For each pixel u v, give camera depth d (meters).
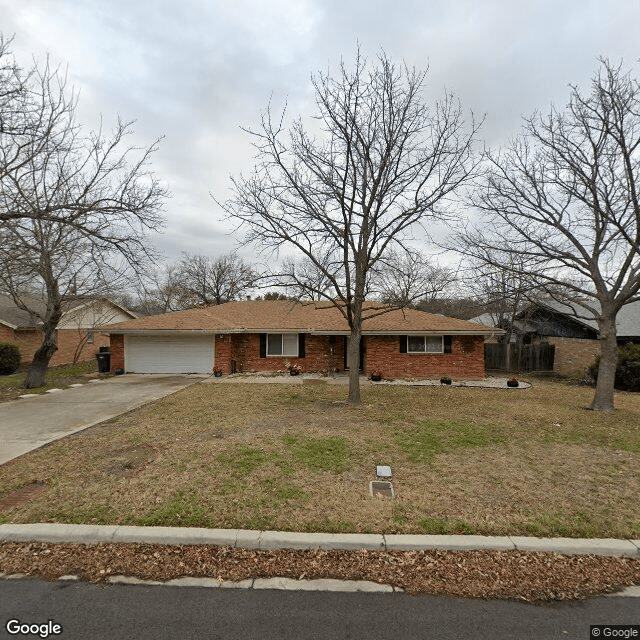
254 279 9.77
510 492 4.72
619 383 14.76
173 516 4.00
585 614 2.88
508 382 14.27
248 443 6.42
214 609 2.86
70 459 5.71
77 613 2.81
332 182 9.22
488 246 11.02
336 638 2.61
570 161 9.95
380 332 15.70
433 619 2.79
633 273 9.57
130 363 16.97
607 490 4.85
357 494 4.59
